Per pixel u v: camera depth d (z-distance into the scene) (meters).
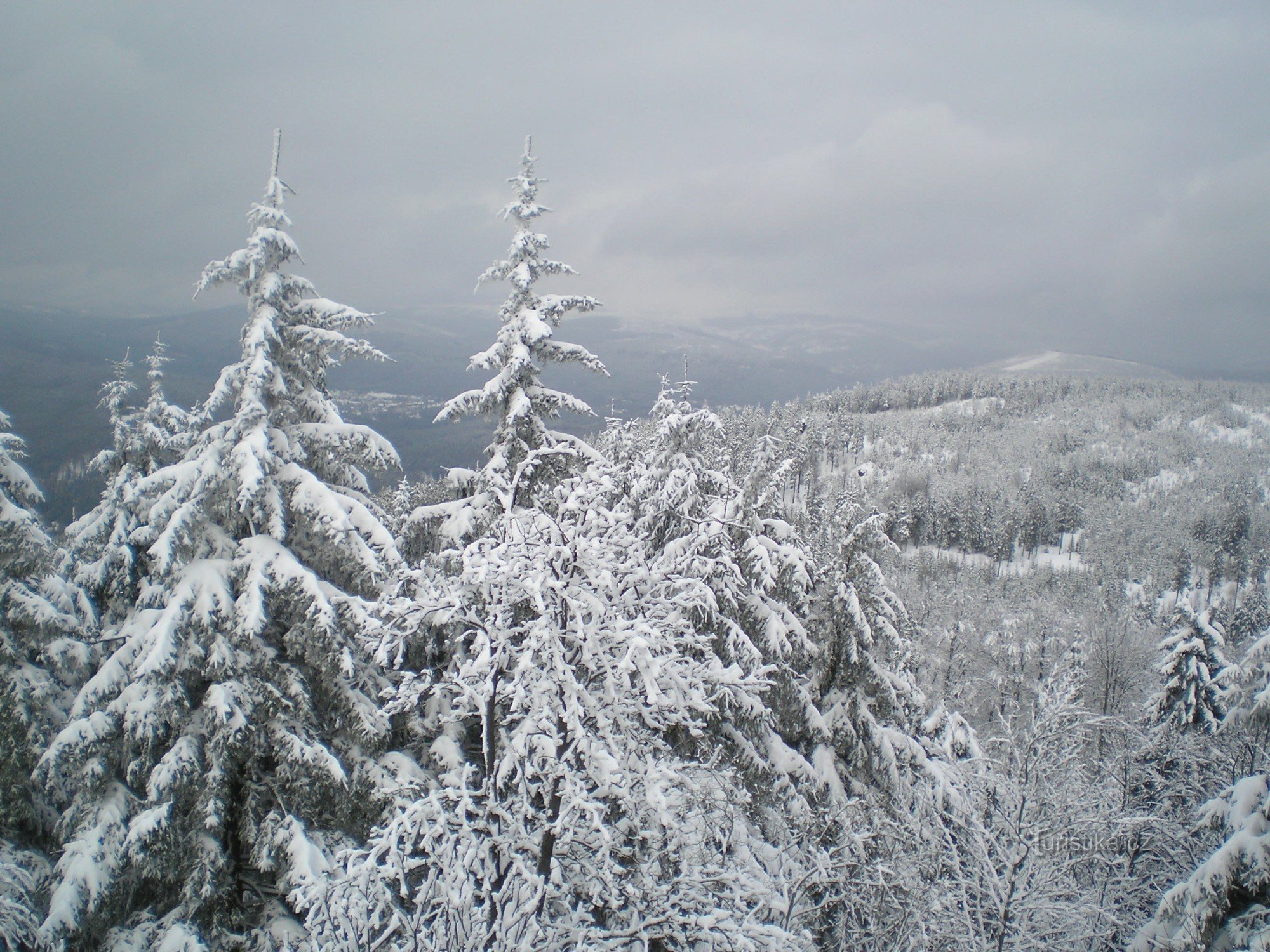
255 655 11.33
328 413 12.70
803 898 11.47
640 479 15.99
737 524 13.79
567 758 7.23
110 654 11.98
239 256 11.60
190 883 10.48
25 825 13.01
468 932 6.74
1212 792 20.45
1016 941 11.91
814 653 15.18
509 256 14.47
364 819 11.75
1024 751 12.45
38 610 12.41
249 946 10.72
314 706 11.98
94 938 10.79
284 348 12.16
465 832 6.96
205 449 11.49
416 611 7.81
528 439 14.49
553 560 7.87
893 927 12.57
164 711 10.54
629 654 7.08
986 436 182.00
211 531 11.41
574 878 7.79
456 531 13.15
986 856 12.48
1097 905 12.84
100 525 16.25
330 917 7.03
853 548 16.00
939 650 45.22
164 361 17.39
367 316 12.47
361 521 11.71
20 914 10.47
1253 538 116.31
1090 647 36.03
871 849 13.53
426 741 12.45
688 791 8.29
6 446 13.28
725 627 14.12
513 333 14.40
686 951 7.40
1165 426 192.50
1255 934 10.66
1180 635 23.62
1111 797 14.72
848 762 15.49
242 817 11.03
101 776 10.77
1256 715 15.55
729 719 14.23
